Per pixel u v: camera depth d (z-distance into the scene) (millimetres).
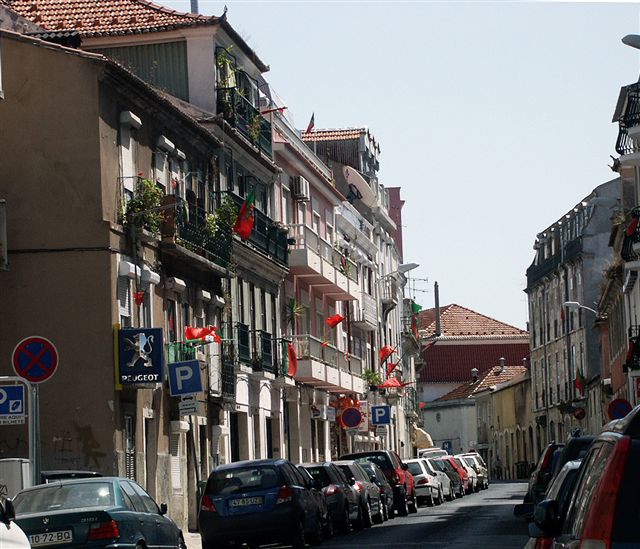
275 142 56469
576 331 102188
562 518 11031
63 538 20609
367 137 88938
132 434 36906
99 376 35438
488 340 151625
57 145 35781
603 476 8672
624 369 58188
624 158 51219
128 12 47656
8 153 35875
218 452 44875
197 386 37938
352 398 71375
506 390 127688
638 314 62375
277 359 53719
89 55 35656
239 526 30625
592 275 99562
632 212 53250
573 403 101438
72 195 35688
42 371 22562
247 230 47250
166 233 39250
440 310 156750
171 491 39906
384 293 88938
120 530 20922
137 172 38219
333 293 66875
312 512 32281
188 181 43500
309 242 59031
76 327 35500
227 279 47656
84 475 26781
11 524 16828
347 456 51469
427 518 47625
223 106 47750
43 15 47188
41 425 35375
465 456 85312
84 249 35594
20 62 35969
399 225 104438
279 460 31656
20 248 35719
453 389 149875
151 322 38562
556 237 107938
